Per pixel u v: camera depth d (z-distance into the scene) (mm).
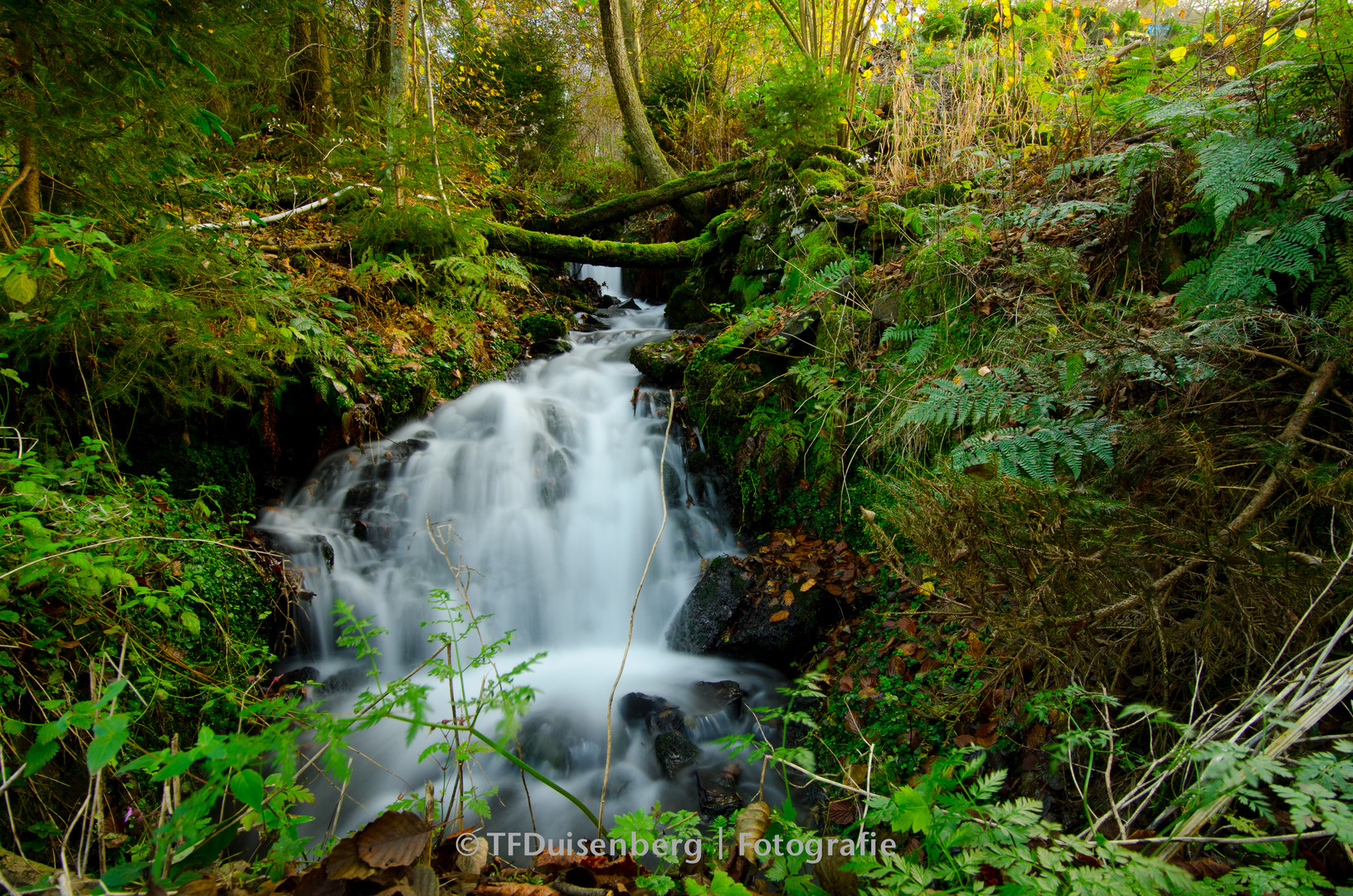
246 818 1302
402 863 1327
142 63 2326
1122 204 3080
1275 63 2502
